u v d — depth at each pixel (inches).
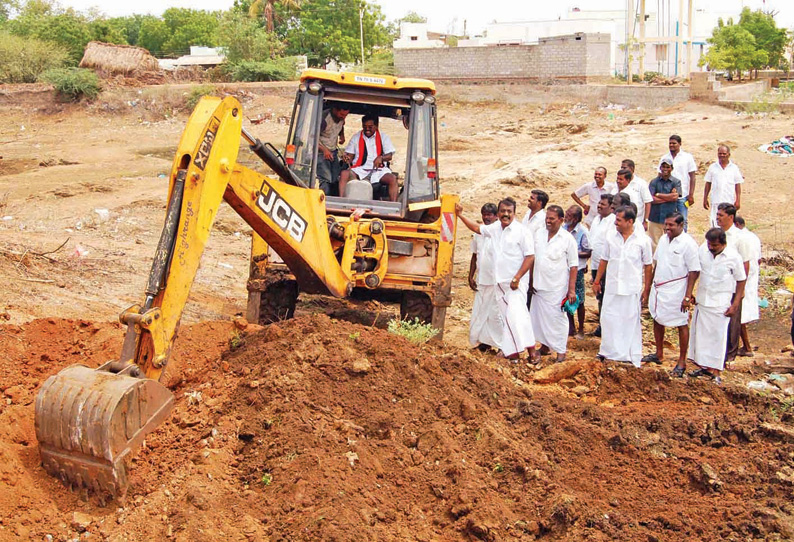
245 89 1533.0
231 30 1830.7
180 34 3211.1
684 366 356.5
